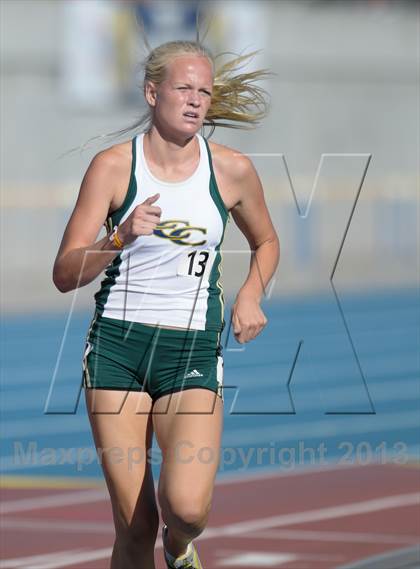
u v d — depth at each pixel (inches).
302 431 1033.5
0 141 2399.1
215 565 639.1
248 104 528.7
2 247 2251.5
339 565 630.5
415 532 701.9
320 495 800.9
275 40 2630.4
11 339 1644.9
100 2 2402.8
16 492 820.6
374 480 846.5
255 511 759.7
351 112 2719.0
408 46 2787.9
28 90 2416.3
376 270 2399.1
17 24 2405.3
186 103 459.2
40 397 1237.1
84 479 862.5
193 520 438.9
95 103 2432.3
